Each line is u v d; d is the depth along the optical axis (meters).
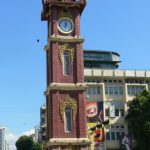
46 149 60.69
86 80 105.56
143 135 91.12
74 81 59.31
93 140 93.19
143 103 94.25
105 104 104.50
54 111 57.22
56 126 56.72
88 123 91.25
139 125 91.88
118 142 101.94
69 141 56.09
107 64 124.75
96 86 105.12
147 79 110.50
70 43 60.75
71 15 62.19
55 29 60.91
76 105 58.22
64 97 58.16
